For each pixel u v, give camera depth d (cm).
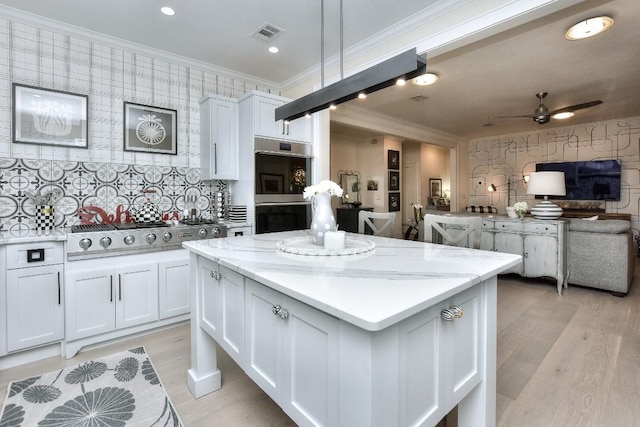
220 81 360
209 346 185
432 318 105
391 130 571
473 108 507
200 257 182
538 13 199
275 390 123
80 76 278
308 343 106
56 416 162
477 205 771
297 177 350
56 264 221
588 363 212
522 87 412
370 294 94
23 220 254
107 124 291
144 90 311
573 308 314
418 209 663
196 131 344
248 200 325
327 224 178
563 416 162
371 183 715
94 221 284
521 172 706
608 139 605
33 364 214
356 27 271
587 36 273
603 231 358
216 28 275
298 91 380
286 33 282
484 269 123
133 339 251
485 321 133
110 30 277
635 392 180
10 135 249
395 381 90
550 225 369
